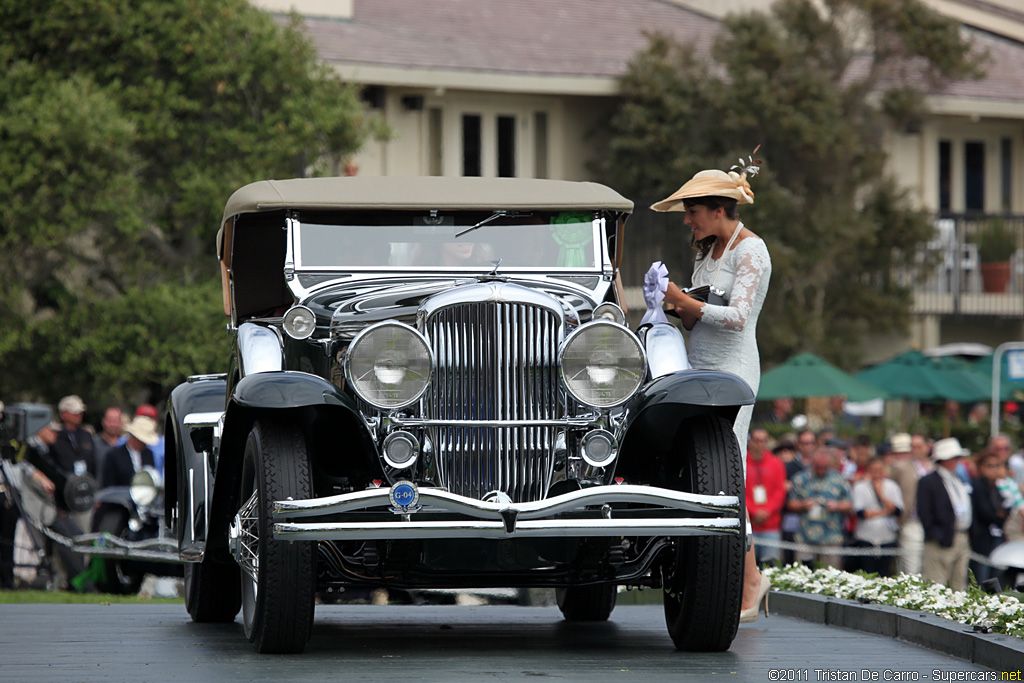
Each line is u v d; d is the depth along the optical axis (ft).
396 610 99.14
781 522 160.04
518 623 87.25
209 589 83.87
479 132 292.61
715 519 63.57
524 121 296.51
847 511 158.61
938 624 71.51
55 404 217.15
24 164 203.82
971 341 326.03
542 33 310.24
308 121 220.43
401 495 61.62
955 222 312.09
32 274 215.72
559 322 67.15
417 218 78.02
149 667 61.00
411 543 67.56
